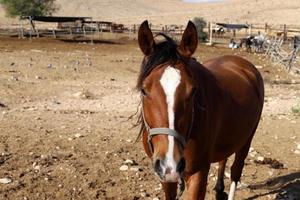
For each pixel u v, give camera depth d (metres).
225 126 2.76
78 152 4.48
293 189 3.88
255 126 3.42
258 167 4.36
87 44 20.86
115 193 3.64
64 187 3.70
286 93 9.56
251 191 3.82
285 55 16.03
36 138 4.87
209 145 2.52
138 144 4.83
